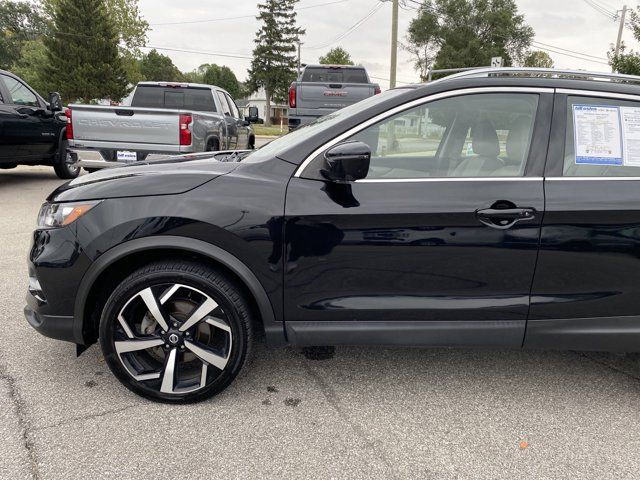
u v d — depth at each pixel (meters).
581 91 2.56
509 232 2.41
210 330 2.61
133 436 2.34
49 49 40.22
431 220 2.40
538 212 2.41
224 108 9.74
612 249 2.44
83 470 2.11
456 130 2.62
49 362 2.98
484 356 3.24
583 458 2.29
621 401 2.77
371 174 2.54
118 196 2.44
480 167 2.58
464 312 2.50
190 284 2.45
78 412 2.51
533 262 2.45
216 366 2.54
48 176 10.32
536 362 3.18
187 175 2.50
